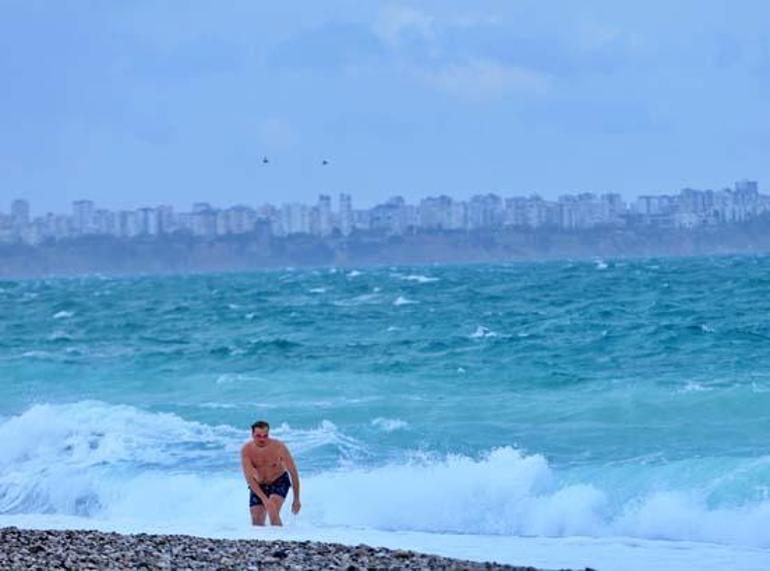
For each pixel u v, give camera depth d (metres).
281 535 44.53
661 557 39.53
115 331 156.25
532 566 38.09
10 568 33.84
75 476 56.47
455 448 60.09
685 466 51.97
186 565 34.47
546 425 65.75
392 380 86.62
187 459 58.91
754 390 71.88
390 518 48.69
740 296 159.75
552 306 159.12
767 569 37.47
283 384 86.50
